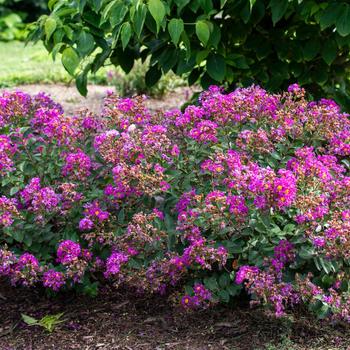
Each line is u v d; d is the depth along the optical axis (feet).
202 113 9.96
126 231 9.46
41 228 9.54
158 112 10.73
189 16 11.84
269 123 10.05
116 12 10.46
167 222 9.39
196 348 8.77
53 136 9.86
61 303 9.96
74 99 21.04
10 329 9.37
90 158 10.11
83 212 9.42
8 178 9.61
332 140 9.84
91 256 9.57
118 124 10.30
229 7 12.23
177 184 9.80
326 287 8.95
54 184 10.14
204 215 8.85
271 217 8.84
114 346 8.92
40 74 24.86
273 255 8.82
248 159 9.53
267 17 12.88
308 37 12.41
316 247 8.65
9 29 37.19
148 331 9.22
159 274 9.25
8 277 10.52
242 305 9.61
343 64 13.19
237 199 8.57
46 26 10.90
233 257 8.94
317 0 11.91
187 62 12.28
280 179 8.24
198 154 9.84
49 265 9.50
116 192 9.31
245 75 13.00
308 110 10.23
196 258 8.70
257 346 8.73
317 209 8.55
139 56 13.41
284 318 8.93
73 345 8.98
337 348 8.62
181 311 9.59
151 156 9.63
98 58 13.07
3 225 9.41
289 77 12.92
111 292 10.19
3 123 10.26
